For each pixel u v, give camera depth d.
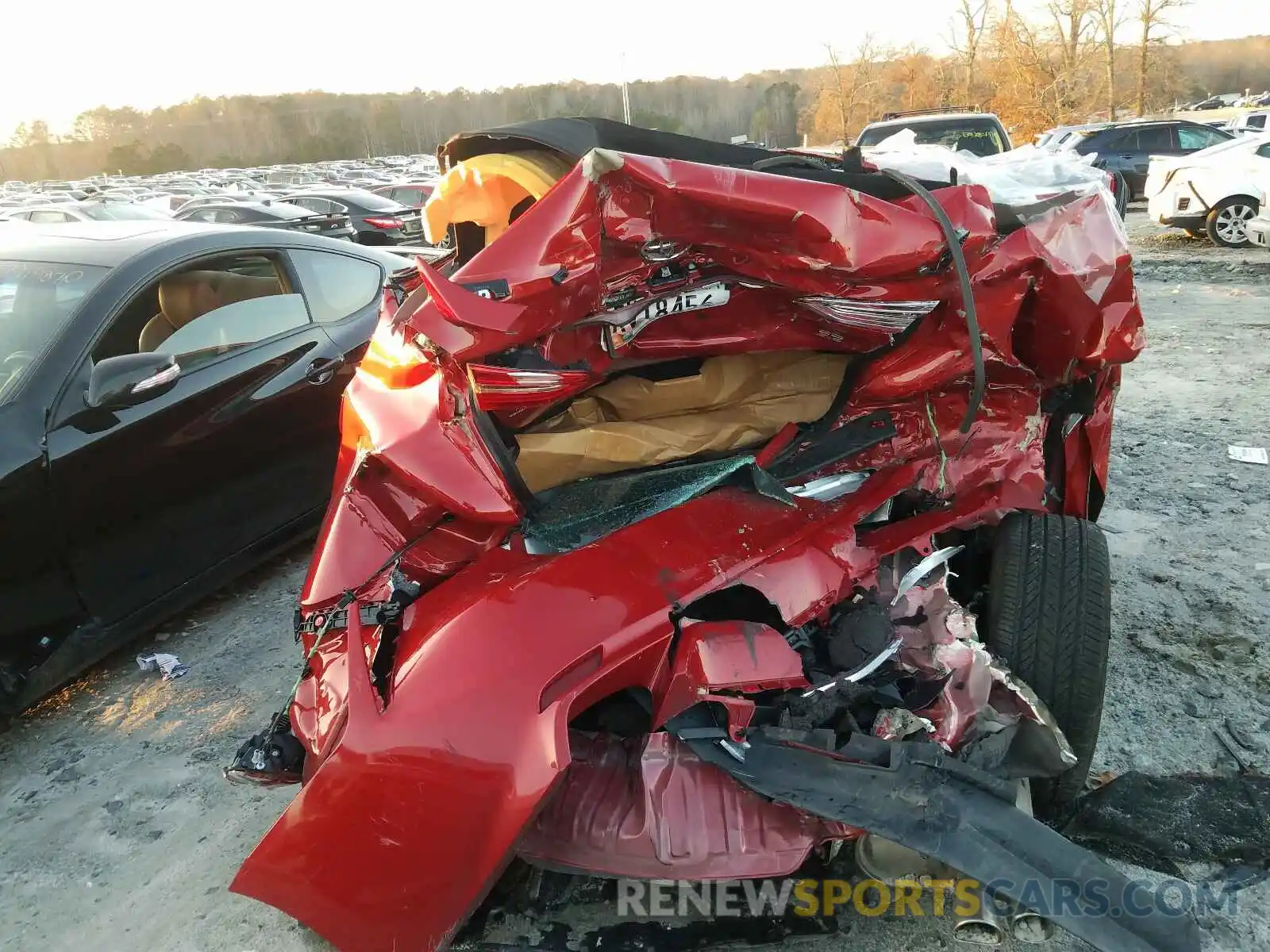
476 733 1.77
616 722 2.13
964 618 2.12
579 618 1.90
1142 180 15.70
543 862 1.93
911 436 2.34
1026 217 2.19
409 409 2.38
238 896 2.34
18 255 3.59
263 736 2.29
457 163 2.44
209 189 39.28
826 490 2.28
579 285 1.89
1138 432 5.02
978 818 1.81
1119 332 2.22
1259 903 2.04
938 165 2.65
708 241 1.95
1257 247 10.92
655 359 2.26
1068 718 2.16
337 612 2.24
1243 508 3.96
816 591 2.03
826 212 1.87
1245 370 5.98
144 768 2.90
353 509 2.40
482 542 2.26
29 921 2.33
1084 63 35.41
